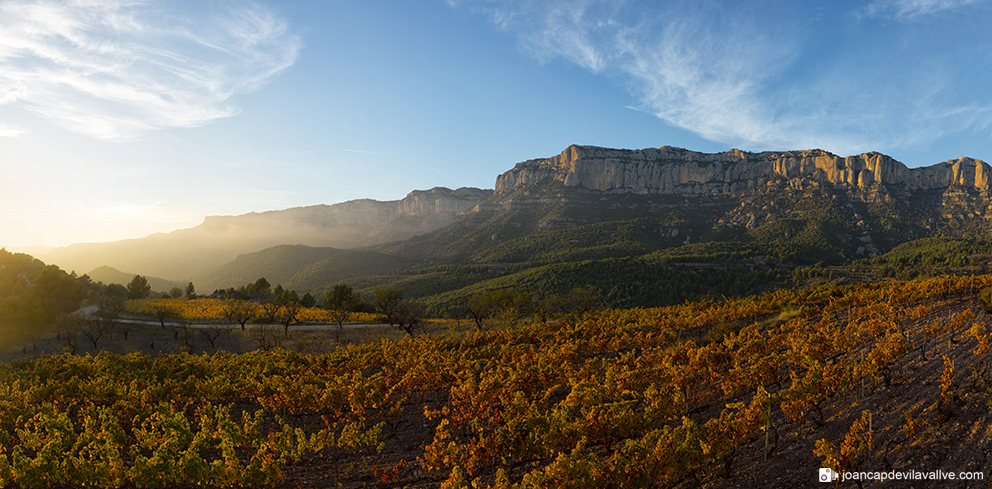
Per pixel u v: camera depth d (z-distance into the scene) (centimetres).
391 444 2183
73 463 1603
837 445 1521
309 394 2530
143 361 4047
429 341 4597
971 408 1519
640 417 1789
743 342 3161
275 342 6506
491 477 1731
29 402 2770
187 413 2873
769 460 1507
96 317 7425
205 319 8250
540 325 5400
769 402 1566
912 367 2094
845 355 2634
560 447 1898
